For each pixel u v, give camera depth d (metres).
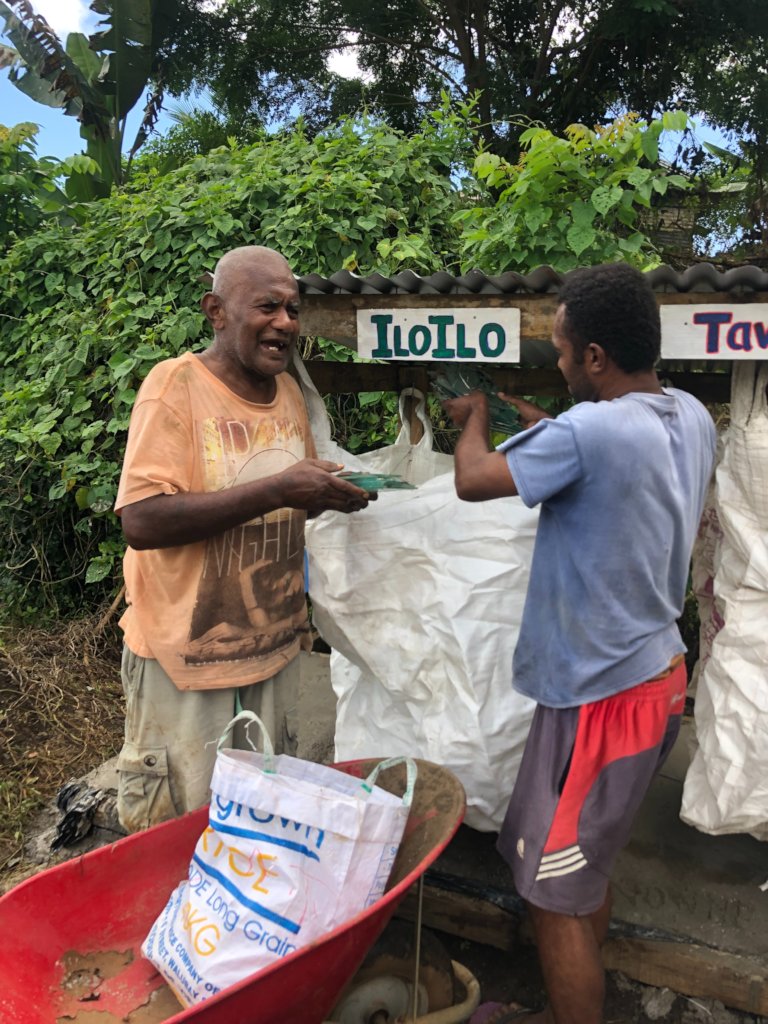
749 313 1.92
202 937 1.69
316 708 3.56
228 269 1.98
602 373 1.75
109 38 8.98
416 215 5.21
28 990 1.73
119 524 4.79
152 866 1.96
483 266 3.88
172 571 2.04
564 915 1.81
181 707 2.12
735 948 2.21
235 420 2.04
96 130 8.88
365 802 1.68
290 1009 1.61
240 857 1.70
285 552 2.18
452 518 2.27
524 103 10.50
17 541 4.95
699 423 1.81
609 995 2.27
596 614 1.72
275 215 4.92
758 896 2.37
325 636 2.46
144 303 4.98
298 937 1.65
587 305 1.71
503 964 2.43
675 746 3.12
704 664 2.30
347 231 4.70
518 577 2.23
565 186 3.71
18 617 4.81
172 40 11.55
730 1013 2.21
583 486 1.66
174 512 1.91
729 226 9.67
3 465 4.84
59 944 1.83
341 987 1.71
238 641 2.12
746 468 2.03
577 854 1.77
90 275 5.38
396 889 1.62
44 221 6.62
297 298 2.04
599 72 10.11
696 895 2.38
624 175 3.56
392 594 2.35
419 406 2.60
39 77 8.62
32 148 7.14
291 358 2.34
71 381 4.94
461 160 5.54
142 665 2.12
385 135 5.61
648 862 2.51
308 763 1.97
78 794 3.05
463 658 2.22
